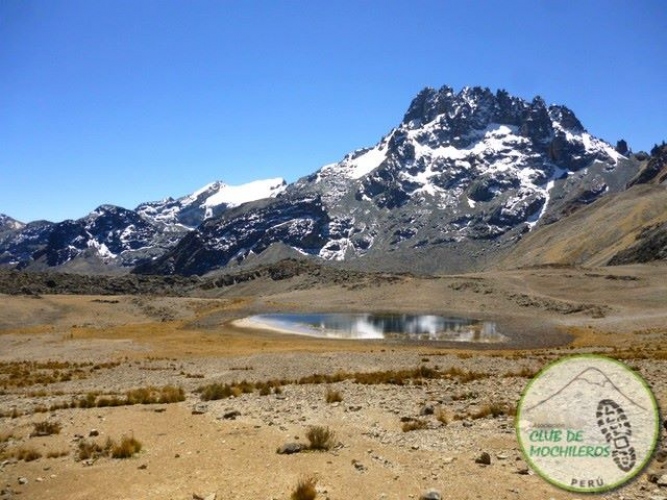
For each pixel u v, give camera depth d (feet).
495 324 332.80
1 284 627.87
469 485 41.01
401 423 63.77
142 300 469.16
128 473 49.08
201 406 81.10
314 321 367.04
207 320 375.86
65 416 77.97
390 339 270.05
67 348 217.77
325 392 90.22
